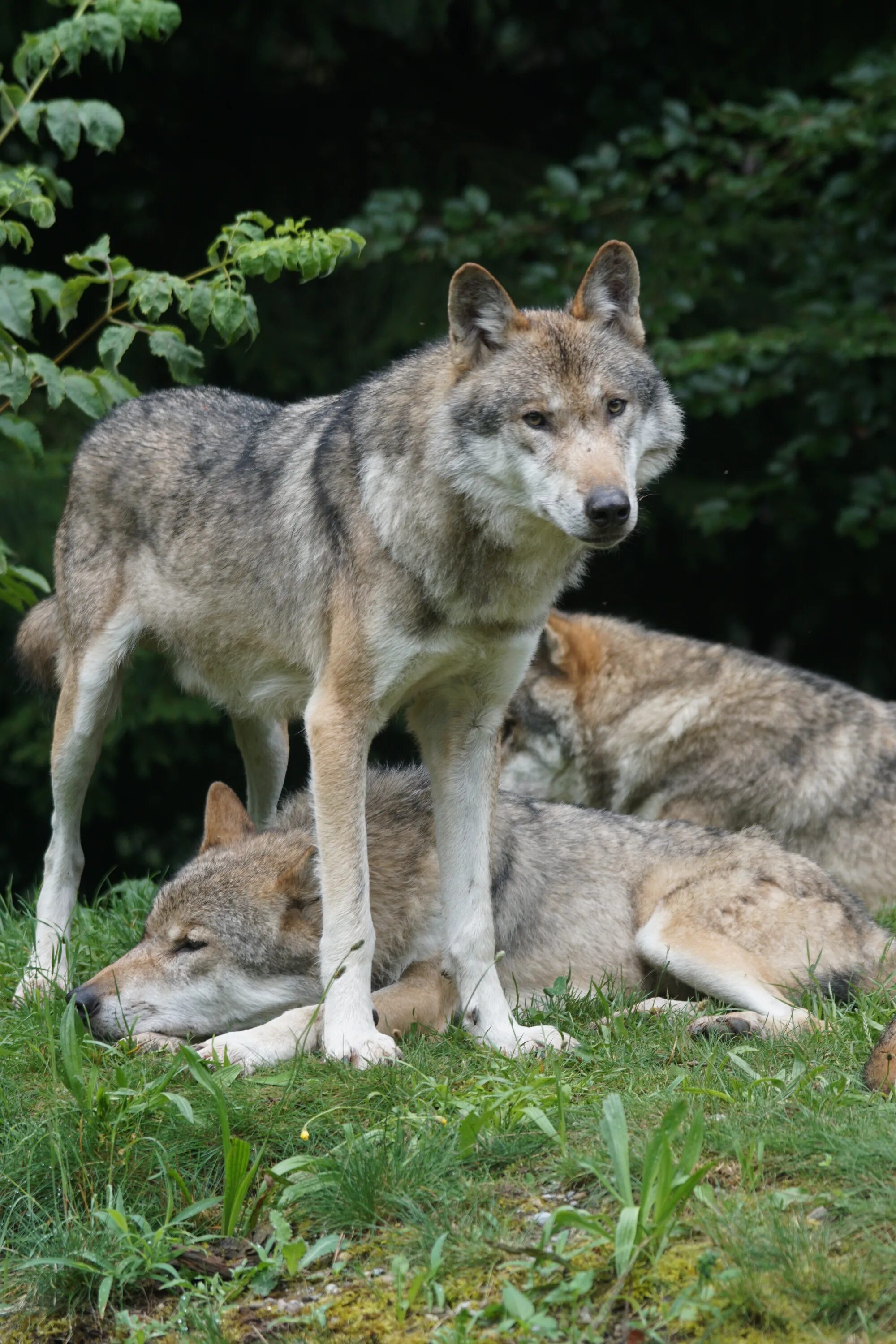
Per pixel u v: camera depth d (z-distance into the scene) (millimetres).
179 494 9664
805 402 19266
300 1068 7680
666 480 19766
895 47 19062
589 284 8305
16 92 11172
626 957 9484
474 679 8562
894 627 22328
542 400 7793
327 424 9031
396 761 18281
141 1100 6941
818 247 19391
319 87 21141
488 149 21531
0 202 10281
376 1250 6129
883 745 12148
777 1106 6762
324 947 8047
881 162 18969
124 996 8445
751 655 12477
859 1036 8062
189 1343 5723
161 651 10188
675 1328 5352
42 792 18719
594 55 21250
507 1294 5414
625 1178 5730
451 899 8516
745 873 9367
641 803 12266
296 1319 5766
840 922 9227
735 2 20656
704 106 20047
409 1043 8242
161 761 18328
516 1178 6445
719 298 19719
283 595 8930
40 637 11062
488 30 20672
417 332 19281
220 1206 6582
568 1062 7863
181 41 19109
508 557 8047
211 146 20828
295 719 9812
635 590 22547
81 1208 6609
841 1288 5273
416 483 8016
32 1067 7824
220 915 8609
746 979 8820
